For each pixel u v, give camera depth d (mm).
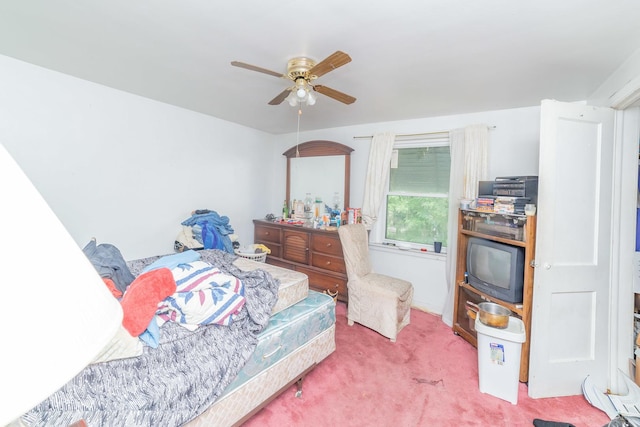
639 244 1921
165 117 2885
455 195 2908
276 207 4375
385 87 2244
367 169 3465
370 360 2188
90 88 2330
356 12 1305
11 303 317
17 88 1972
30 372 314
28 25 1491
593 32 1423
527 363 1953
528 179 2096
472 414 1663
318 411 1650
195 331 1339
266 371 1547
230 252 3055
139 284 1250
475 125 2791
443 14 1304
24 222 354
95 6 1315
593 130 1851
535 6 1229
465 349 2377
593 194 1864
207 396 1218
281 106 2869
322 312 1980
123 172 2592
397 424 1570
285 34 1518
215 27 1471
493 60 1763
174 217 3041
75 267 397
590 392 1811
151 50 1750
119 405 993
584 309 1878
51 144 2152
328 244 3271
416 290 3287
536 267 1838
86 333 376
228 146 3602
